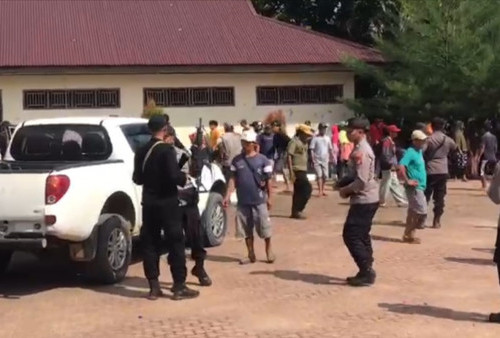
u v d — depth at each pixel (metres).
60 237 8.50
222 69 24.19
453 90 23.94
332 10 35.97
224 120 24.77
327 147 18.98
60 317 7.88
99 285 9.37
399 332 7.07
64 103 23.67
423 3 24.55
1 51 23.20
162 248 9.94
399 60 24.98
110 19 26.00
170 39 25.12
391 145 16.31
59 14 25.98
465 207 16.39
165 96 24.41
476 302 8.20
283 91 25.28
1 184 8.51
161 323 7.54
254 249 11.62
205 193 11.73
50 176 8.42
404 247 11.56
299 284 9.20
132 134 10.41
